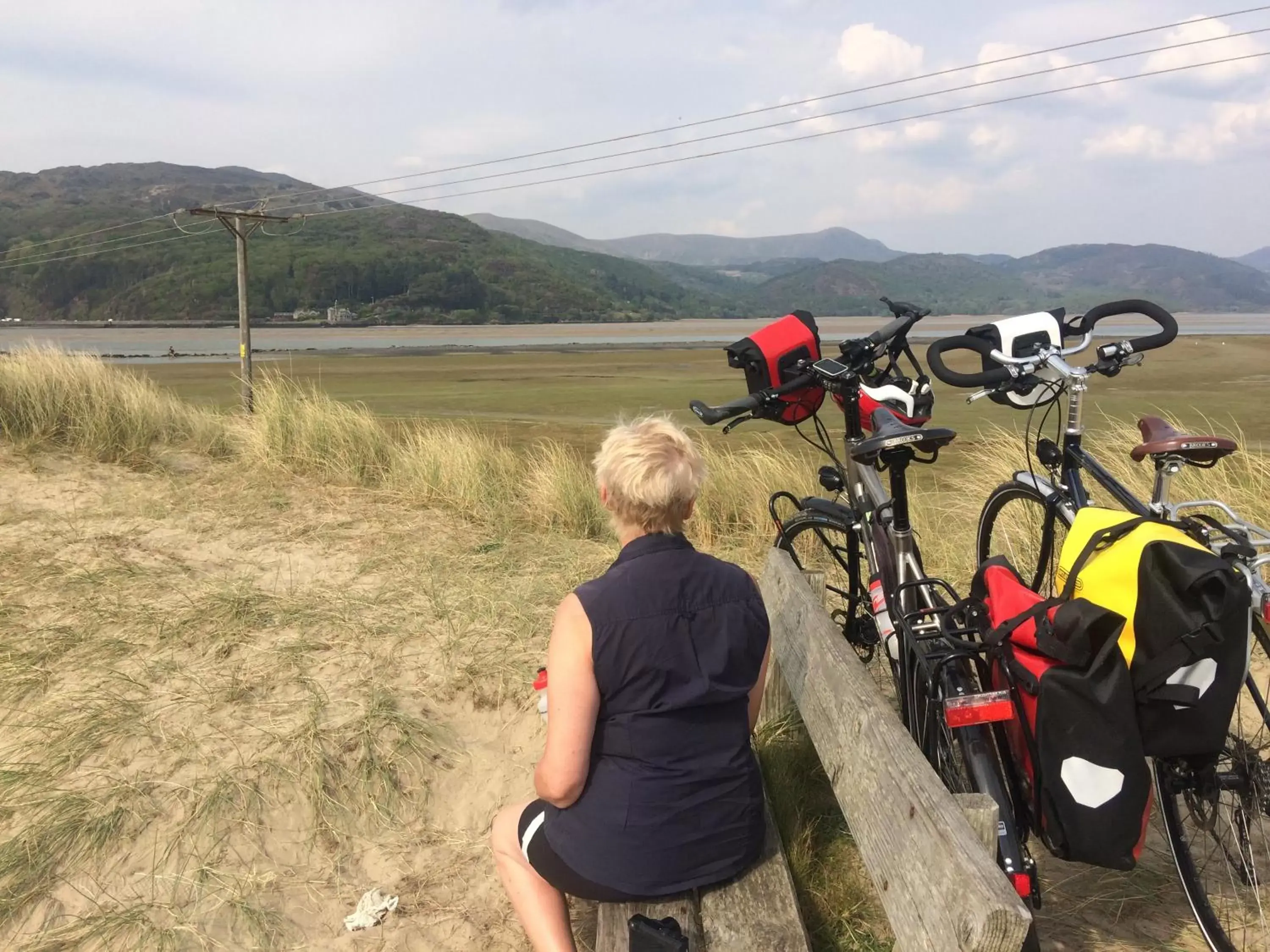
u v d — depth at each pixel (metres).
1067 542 2.21
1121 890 2.54
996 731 2.15
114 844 2.74
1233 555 2.12
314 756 3.13
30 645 3.87
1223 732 1.83
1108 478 2.73
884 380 3.13
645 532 2.06
